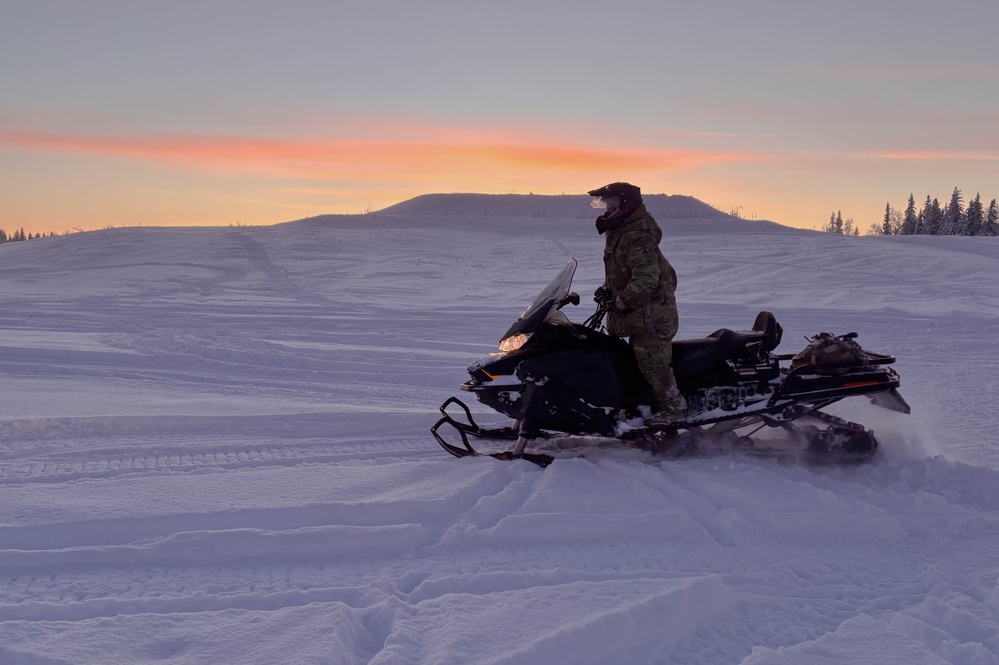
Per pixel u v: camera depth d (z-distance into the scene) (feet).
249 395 25.32
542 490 14.82
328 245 108.47
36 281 76.13
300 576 11.74
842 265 84.02
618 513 13.97
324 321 47.96
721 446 17.83
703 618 10.41
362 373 29.68
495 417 21.79
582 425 17.38
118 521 13.07
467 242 119.24
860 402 22.80
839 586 11.63
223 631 9.56
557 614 9.97
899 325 47.55
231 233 121.08
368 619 10.18
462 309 56.90
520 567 12.10
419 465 16.67
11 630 9.50
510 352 17.31
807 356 18.22
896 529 13.56
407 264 91.71
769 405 17.47
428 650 9.16
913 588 11.53
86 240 112.16
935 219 274.57
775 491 15.14
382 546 12.76
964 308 56.24
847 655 9.18
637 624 9.78
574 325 17.30
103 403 22.99
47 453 17.62
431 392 26.66
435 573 11.72
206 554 12.26
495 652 9.04
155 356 31.19
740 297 63.21
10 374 27.96
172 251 98.99
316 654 8.97
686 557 12.57
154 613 10.16
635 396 17.48
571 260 17.12
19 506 13.70
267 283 75.15
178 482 15.31
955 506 14.65
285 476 15.81
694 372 17.54
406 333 43.42
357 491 14.93
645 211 16.97
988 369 32.30
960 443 19.56
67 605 10.27
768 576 11.80
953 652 9.32
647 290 16.34
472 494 15.07
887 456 17.66
